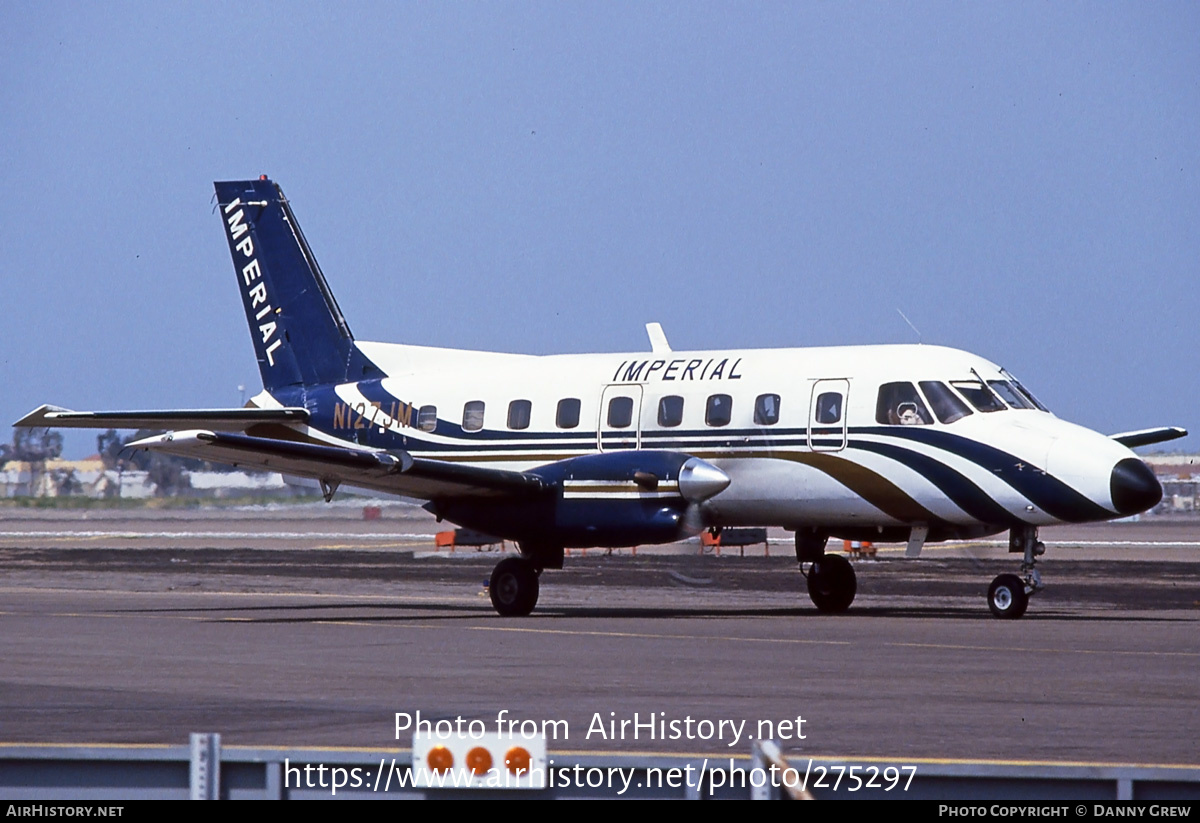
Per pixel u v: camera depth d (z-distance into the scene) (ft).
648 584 339.36
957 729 123.13
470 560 426.92
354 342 293.02
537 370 268.62
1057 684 150.30
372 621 232.73
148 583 338.95
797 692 145.07
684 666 166.91
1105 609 256.93
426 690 147.64
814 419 238.07
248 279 305.32
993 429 226.79
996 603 233.14
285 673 162.30
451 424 271.90
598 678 156.56
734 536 265.13
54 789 82.58
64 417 259.39
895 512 233.76
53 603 276.00
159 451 236.02
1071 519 222.28
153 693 146.10
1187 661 169.78
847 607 257.34
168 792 81.87
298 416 288.51
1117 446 223.71
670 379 252.01
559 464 244.01
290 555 458.50
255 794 80.94
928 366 234.99
